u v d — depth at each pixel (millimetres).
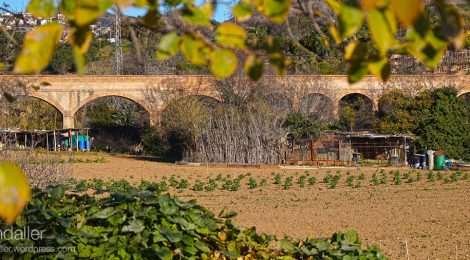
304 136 43656
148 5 2773
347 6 2324
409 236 17812
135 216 7289
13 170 2457
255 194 27562
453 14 2406
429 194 27484
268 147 41969
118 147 57156
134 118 58438
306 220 20453
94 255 7027
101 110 59125
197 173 36500
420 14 2107
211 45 2789
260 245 7926
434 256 15117
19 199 2441
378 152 46594
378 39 2213
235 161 41906
